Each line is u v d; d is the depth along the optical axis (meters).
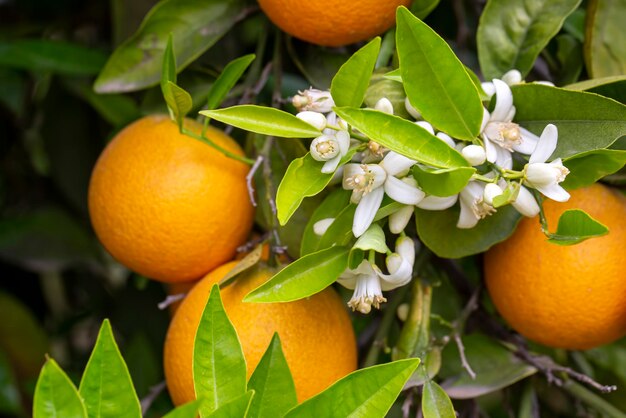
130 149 0.66
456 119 0.60
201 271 0.67
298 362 0.62
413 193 0.60
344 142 0.60
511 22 0.67
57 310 0.89
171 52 0.64
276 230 0.65
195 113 0.71
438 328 0.70
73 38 0.85
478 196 0.60
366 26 0.65
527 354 0.69
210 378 0.56
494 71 0.67
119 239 0.66
